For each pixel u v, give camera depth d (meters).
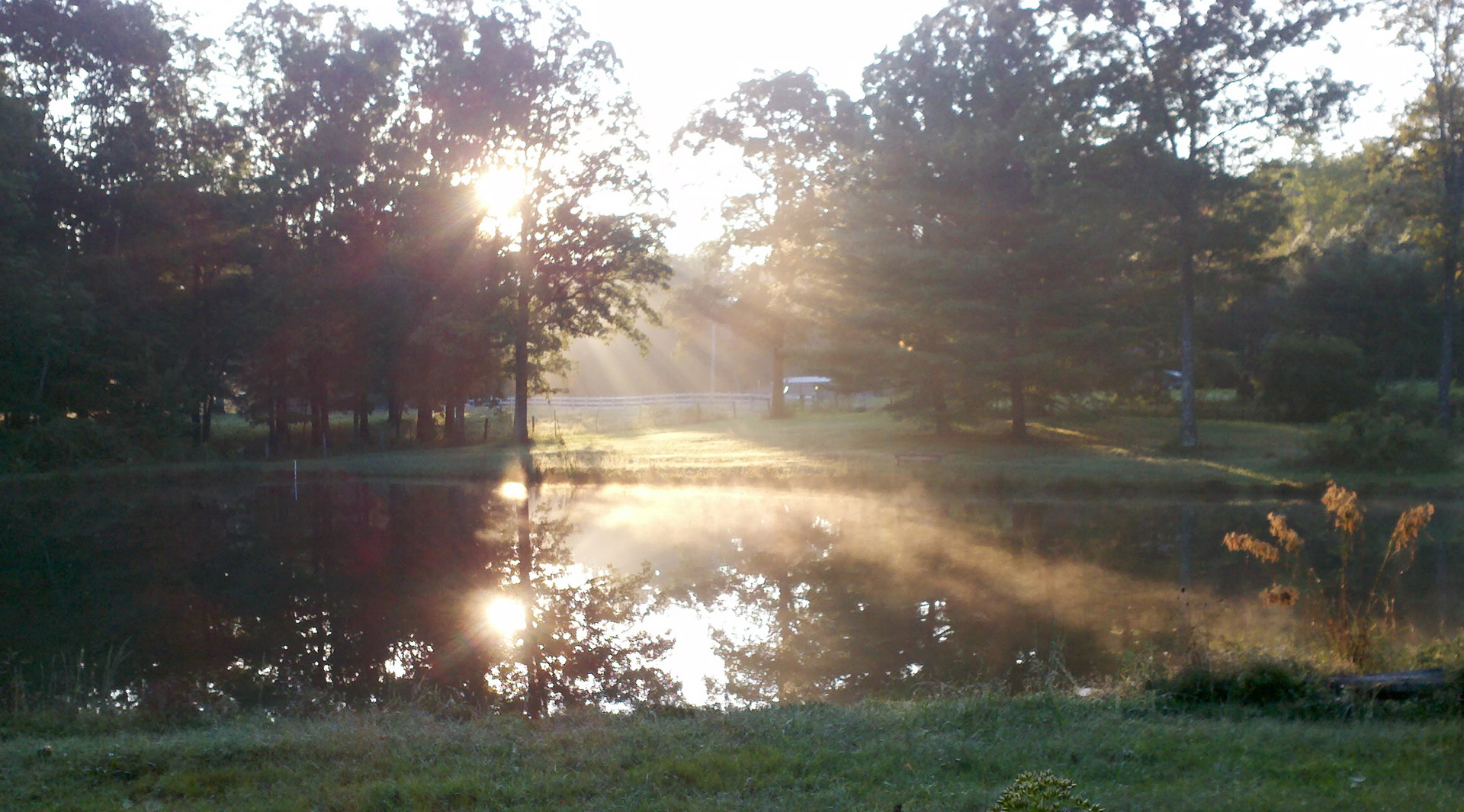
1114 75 31.45
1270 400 42.97
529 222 45.38
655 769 6.71
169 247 41.41
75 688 11.03
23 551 21.47
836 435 42.19
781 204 49.81
